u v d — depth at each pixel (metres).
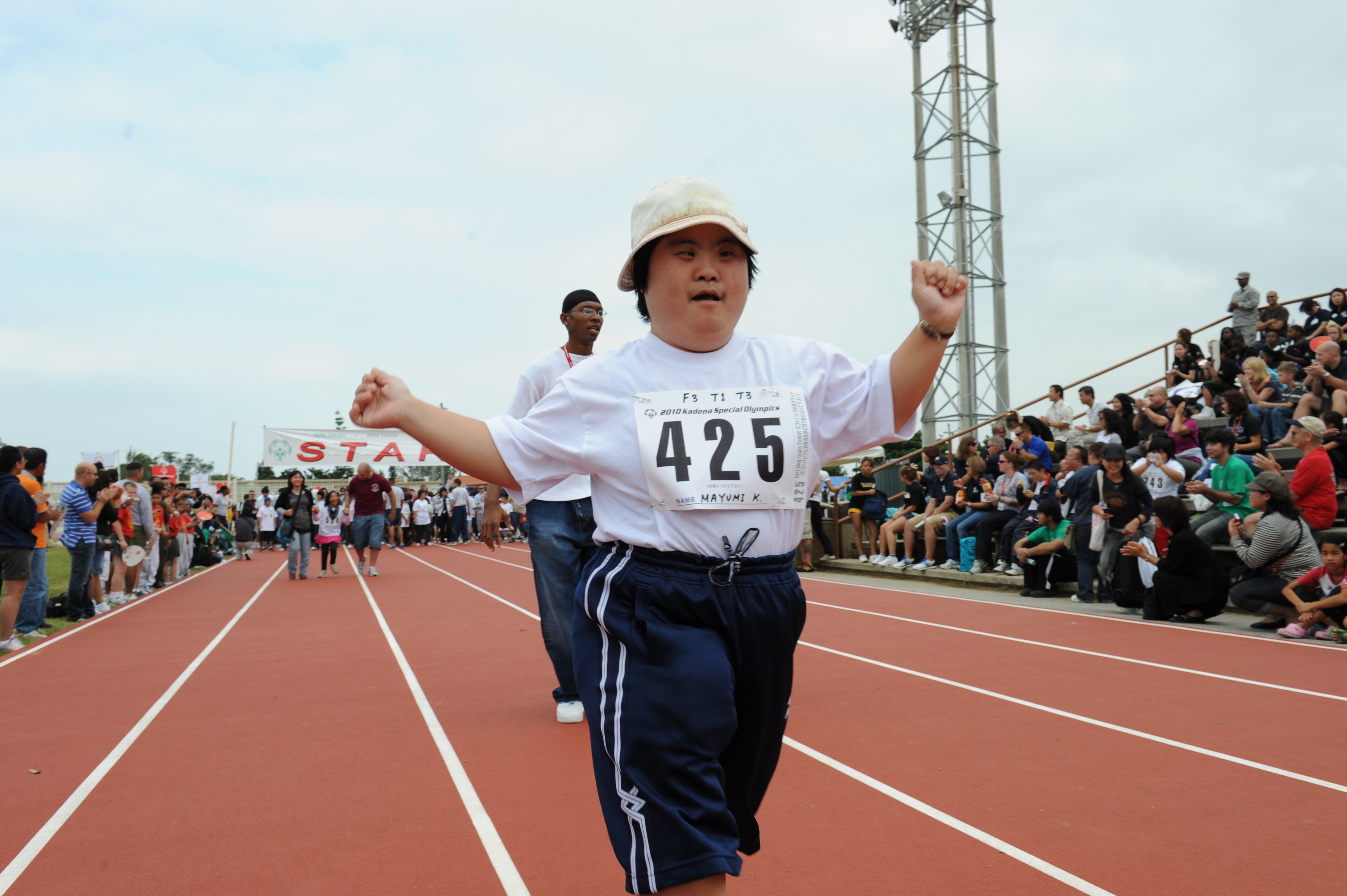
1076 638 7.76
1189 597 8.41
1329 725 4.84
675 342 1.91
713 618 1.79
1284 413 11.70
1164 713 5.11
